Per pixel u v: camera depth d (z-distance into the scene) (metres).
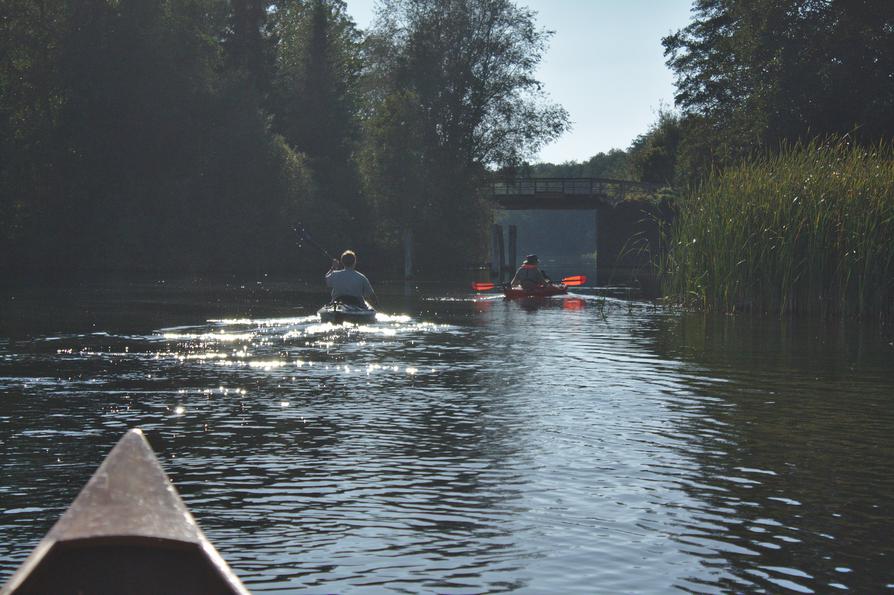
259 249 45.09
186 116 43.09
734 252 18.61
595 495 5.37
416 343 13.12
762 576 4.10
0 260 40.47
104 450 6.39
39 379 9.50
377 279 38.94
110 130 42.06
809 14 38.16
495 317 17.86
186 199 44.00
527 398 8.59
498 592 3.88
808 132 34.22
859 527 4.79
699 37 51.97
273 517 4.92
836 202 17.58
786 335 14.37
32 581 2.40
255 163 45.31
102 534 2.56
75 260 42.53
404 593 3.87
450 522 4.84
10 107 40.78
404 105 47.69
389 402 8.36
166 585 2.65
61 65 41.28
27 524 4.76
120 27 41.84
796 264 17.91
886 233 17.00
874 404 8.34
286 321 15.96
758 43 38.56
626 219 49.84
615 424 7.41
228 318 16.67
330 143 56.34
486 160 51.66
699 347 12.73
